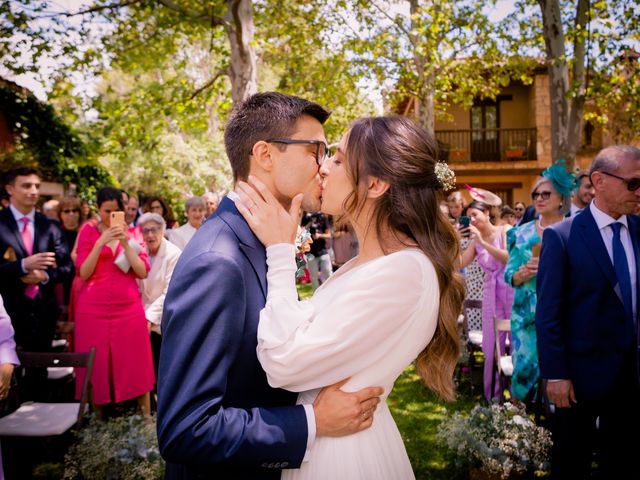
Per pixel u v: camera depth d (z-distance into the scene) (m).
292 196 1.35
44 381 3.74
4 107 9.70
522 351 3.14
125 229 3.46
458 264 1.34
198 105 7.96
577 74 7.06
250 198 1.27
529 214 4.40
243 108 1.37
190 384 1.05
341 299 1.14
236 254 1.19
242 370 1.18
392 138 1.25
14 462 2.94
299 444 1.12
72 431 2.94
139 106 7.86
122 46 7.75
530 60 10.11
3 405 2.96
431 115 9.70
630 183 2.19
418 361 1.36
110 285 3.49
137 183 16.83
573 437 2.40
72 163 11.00
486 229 4.06
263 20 8.56
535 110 16.62
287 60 9.70
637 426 2.30
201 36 7.96
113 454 2.74
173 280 1.16
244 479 1.21
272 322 1.17
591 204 2.38
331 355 1.11
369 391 1.19
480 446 2.67
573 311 2.32
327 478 1.16
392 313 1.13
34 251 4.07
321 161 1.34
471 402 4.23
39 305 3.89
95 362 3.45
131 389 3.55
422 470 3.10
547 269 2.37
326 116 1.40
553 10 6.83
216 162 16.25
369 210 1.31
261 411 1.14
